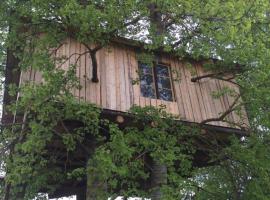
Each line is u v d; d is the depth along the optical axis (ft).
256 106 28.89
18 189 28.55
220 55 28.86
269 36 27.96
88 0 26.43
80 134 28.40
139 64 36.50
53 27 26.73
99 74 33.47
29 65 27.45
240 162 30.09
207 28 25.30
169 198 22.79
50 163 33.19
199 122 35.45
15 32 27.58
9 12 26.99
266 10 26.40
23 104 22.99
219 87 39.55
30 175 28.27
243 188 30.42
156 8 28.71
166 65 38.14
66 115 24.45
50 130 25.21
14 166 23.81
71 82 26.21
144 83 35.78
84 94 31.60
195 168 29.35
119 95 33.42
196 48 28.40
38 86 23.18
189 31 27.94
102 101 32.17
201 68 39.47
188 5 24.31
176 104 35.94
